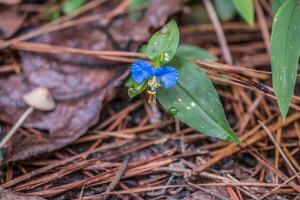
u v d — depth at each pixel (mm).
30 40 425
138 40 414
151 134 388
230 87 410
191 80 358
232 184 352
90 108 392
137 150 377
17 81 408
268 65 421
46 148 370
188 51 411
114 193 348
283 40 348
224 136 345
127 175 360
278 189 349
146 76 346
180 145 379
